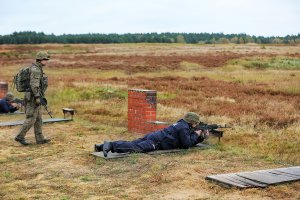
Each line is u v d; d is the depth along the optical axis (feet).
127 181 22.59
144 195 20.06
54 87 75.10
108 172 24.50
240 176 22.30
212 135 33.40
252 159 27.78
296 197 19.24
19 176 24.21
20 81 33.01
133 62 161.79
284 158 28.60
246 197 19.24
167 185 21.53
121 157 27.63
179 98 63.46
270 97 65.92
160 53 224.94
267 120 44.16
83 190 21.20
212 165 25.71
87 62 165.48
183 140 29.43
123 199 19.54
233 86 82.07
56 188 21.71
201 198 19.26
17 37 504.43
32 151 30.94
